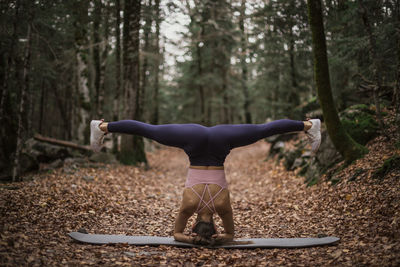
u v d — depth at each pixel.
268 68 13.41
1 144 9.05
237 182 10.97
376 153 6.75
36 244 3.66
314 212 5.77
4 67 9.64
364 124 7.81
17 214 4.69
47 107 20.55
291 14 9.12
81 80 12.62
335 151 8.01
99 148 4.25
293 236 4.70
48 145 10.72
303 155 9.97
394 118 7.51
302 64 12.53
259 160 14.29
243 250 4.01
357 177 6.25
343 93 10.34
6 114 9.46
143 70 16.98
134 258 3.60
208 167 4.10
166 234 4.94
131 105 12.41
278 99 15.26
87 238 4.14
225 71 23.95
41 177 8.16
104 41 12.37
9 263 3.02
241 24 11.96
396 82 7.01
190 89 27.58
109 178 8.98
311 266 3.29
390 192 4.98
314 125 4.10
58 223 4.74
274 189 8.64
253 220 5.93
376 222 4.36
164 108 28.62
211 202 3.99
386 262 3.10
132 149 12.67
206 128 4.07
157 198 7.73
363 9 7.01
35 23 9.14
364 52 8.16
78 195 6.47
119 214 5.86
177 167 15.16
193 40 12.33
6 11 7.84
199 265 3.48
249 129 4.04
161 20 10.66
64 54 12.23
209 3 10.28
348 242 3.93
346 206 5.41
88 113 12.73
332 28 9.27
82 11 10.34
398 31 6.87
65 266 3.16
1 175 8.12
